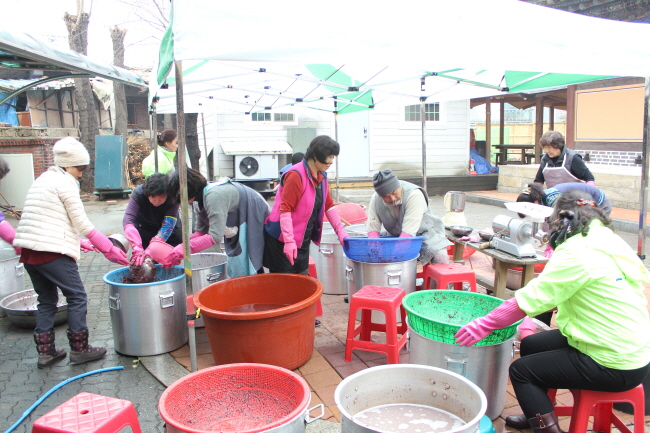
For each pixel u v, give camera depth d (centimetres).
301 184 346
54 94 1825
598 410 252
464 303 312
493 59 286
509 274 451
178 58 251
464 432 175
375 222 427
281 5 259
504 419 271
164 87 462
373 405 228
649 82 425
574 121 1042
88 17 1373
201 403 229
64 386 316
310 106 777
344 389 208
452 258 508
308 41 260
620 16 920
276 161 1191
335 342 373
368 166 1335
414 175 1370
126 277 374
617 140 953
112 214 1058
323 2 262
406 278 380
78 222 333
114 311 353
